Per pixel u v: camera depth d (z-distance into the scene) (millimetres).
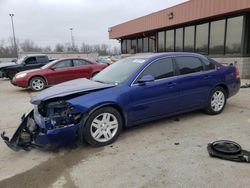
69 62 10773
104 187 2875
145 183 2918
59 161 3559
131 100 4230
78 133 3834
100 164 3418
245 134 4316
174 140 4156
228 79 5629
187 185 2842
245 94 7773
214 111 5492
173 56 4883
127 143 4102
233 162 3320
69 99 3844
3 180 3105
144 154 3666
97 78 4961
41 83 10516
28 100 8344
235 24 12109
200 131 4535
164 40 17844
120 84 4254
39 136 3627
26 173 3258
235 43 12211
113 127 4129
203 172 3098
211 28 13531
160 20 16656
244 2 10680
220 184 2838
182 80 4832
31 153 3855
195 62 5172
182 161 3402
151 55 4891
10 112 6637
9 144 3771
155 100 4504
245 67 11914
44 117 3730
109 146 4012
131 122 4340
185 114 5621
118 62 5316
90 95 3953
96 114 3912
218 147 3604
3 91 10852
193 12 13617
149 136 4375
